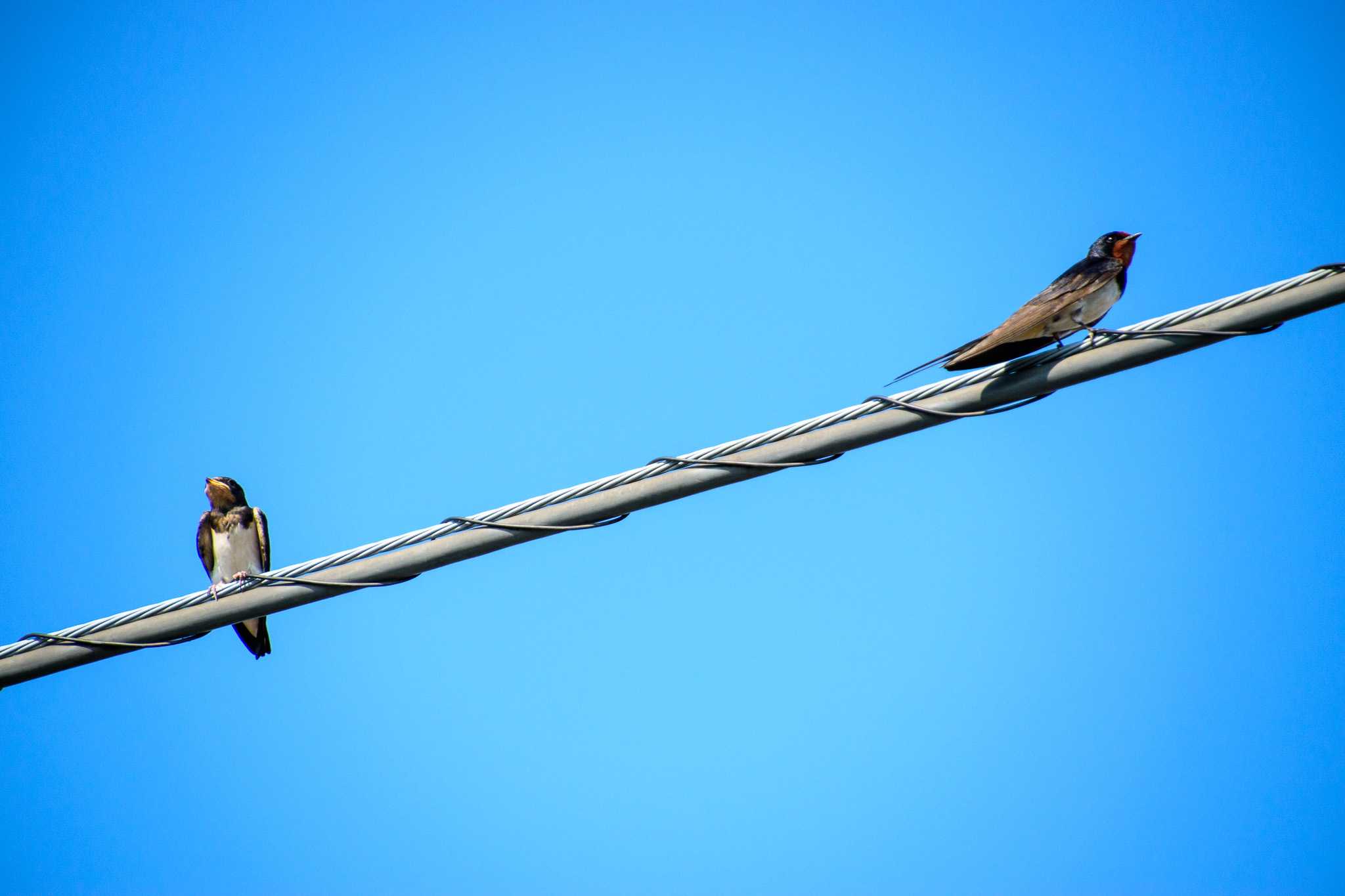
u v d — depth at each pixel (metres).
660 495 9.26
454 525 9.45
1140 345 8.84
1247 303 8.69
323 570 9.59
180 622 9.72
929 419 9.05
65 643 9.79
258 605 9.64
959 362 10.90
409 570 9.47
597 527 9.37
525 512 9.36
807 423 9.19
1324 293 8.52
